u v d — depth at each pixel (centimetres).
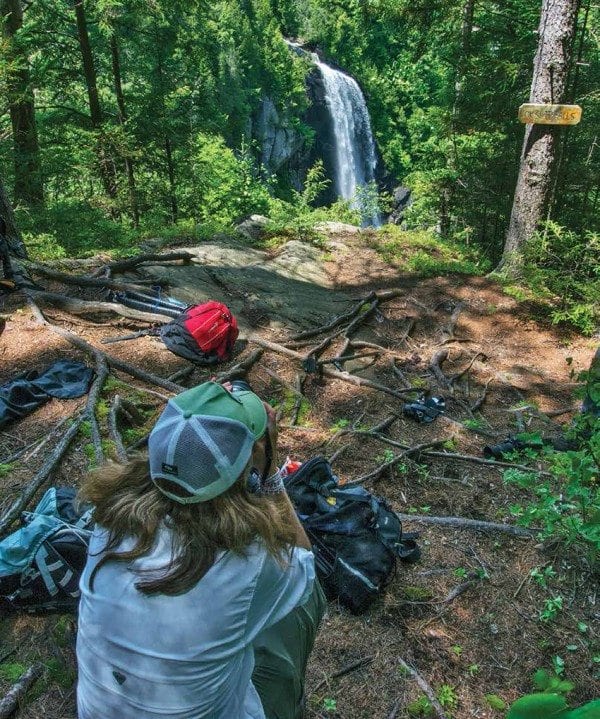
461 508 405
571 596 327
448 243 1150
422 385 607
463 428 521
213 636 131
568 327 773
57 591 265
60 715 239
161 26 1340
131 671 130
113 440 412
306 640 197
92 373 488
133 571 131
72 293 650
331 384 573
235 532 132
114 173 1395
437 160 1392
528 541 366
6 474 372
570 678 280
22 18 1253
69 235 1048
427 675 277
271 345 603
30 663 258
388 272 903
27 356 516
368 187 2650
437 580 331
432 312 779
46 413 442
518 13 1165
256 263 862
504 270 899
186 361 548
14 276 628
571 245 834
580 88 1105
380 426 499
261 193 2383
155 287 691
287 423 498
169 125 1413
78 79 1381
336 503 334
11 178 1270
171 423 133
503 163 1268
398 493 418
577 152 1136
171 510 135
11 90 1080
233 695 143
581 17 1123
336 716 254
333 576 306
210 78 3238
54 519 277
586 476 329
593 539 302
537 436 370
